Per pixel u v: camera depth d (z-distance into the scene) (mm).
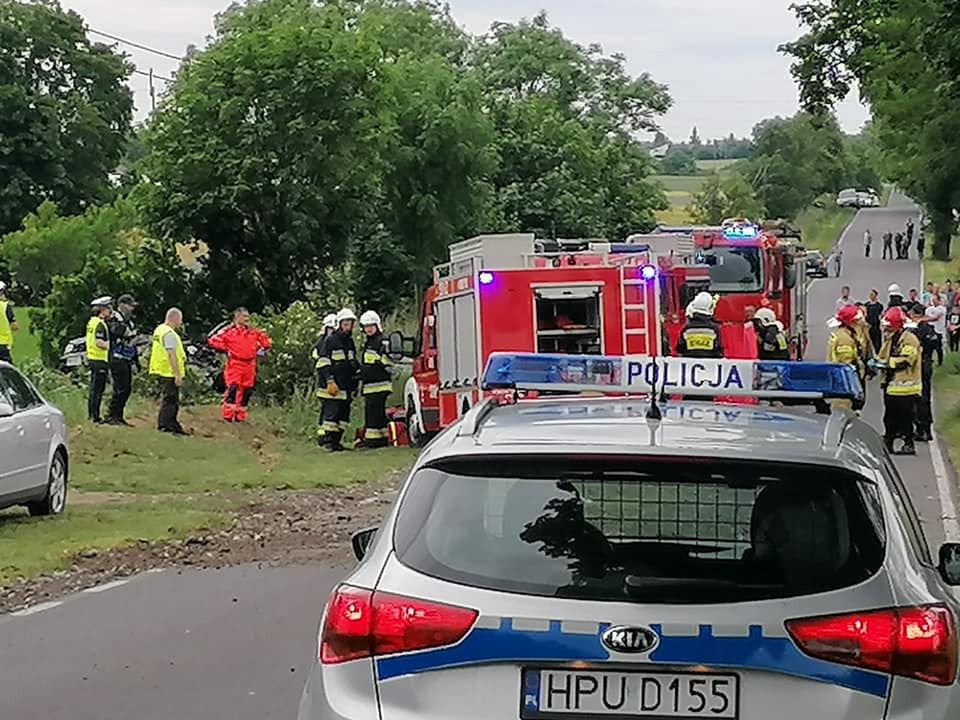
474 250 19172
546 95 55125
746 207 95688
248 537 13586
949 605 4227
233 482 17750
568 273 18391
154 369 22094
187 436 21984
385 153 34656
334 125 31359
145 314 31688
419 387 21484
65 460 15117
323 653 4309
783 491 4219
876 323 33562
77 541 12969
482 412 4949
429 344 21375
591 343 18516
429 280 36094
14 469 13641
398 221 35969
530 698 4047
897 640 4020
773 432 4539
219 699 7605
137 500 16266
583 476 4305
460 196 36156
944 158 31875
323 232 32031
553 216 45375
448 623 4117
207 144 30984
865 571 4105
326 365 22188
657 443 4305
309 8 33656
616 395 5574
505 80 55062
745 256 26422
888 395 19844
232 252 32062
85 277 31969
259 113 31438
